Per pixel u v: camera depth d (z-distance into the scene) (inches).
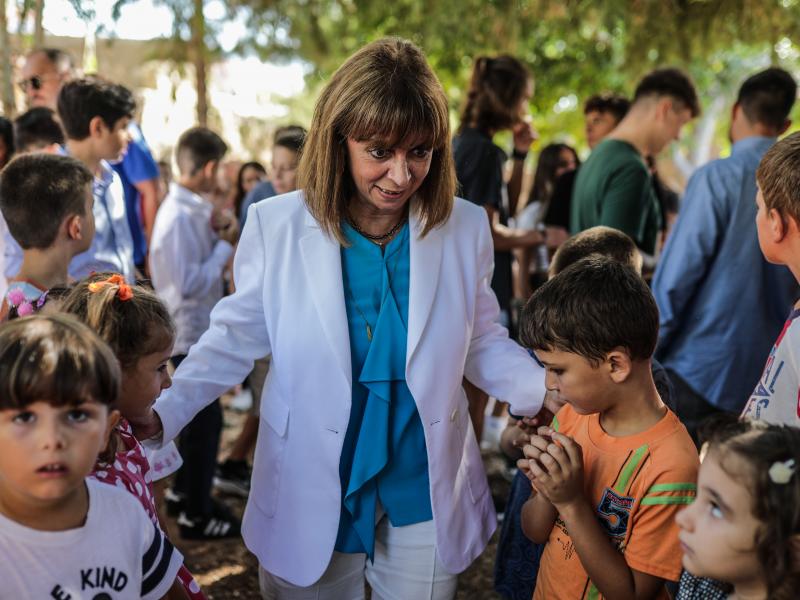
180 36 222.5
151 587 62.2
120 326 69.1
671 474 68.9
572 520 70.4
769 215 75.7
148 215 166.6
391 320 81.1
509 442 93.5
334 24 271.0
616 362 70.1
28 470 51.4
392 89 72.4
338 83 76.3
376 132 72.7
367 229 82.9
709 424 60.4
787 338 75.0
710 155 607.8
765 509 53.2
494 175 148.5
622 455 71.8
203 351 83.7
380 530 85.7
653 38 233.0
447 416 82.0
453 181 81.8
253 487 86.7
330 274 80.0
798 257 75.1
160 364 72.9
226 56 235.6
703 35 231.3
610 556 69.9
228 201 283.9
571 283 71.4
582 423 77.5
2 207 94.1
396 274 82.2
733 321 124.8
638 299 69.9
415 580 85.0
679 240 126.6
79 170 97.2
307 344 79.9
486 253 87.4
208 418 142.3
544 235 156.9
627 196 142.9
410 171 75.8
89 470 54.2
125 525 59.0
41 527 54.2
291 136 164.2
